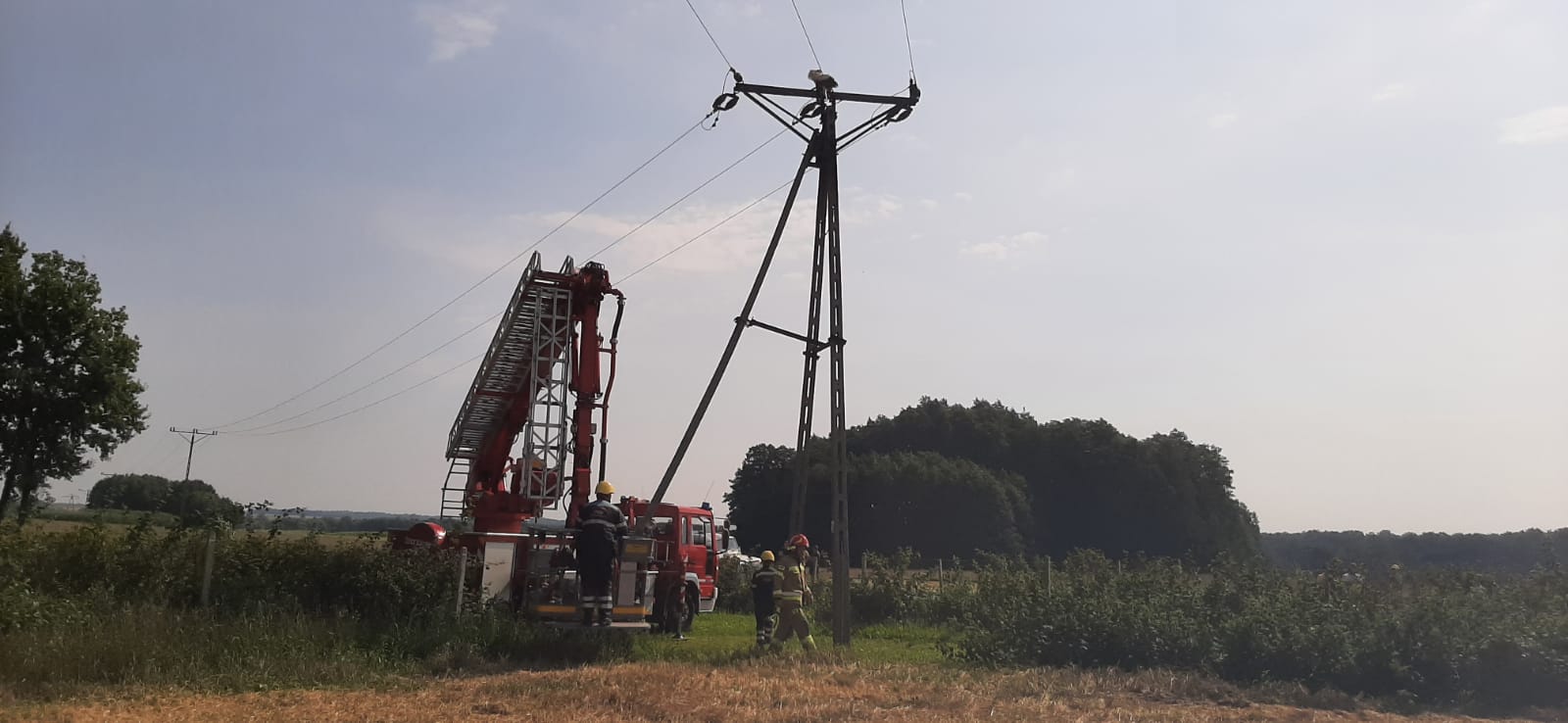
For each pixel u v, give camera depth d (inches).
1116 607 653.3
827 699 465.4
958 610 1003.3
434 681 511.5
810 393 745.0
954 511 3513.8
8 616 517.3
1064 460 3983.8
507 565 729.6
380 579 649.0
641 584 685.3
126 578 635.5
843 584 705.0
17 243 1752.0
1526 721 506.3
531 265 839.7
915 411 4392.2
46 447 1695.4
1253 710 493.7
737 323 720.3
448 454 968.3
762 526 3688.5
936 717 432.5
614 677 506.0
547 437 836.0
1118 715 458.3
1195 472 3929.6
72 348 1742.1
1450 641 557.3
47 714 394.3
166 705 426.9
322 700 446.6
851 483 3590.1
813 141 733.9
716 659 609.3
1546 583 746.8
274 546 675.4
